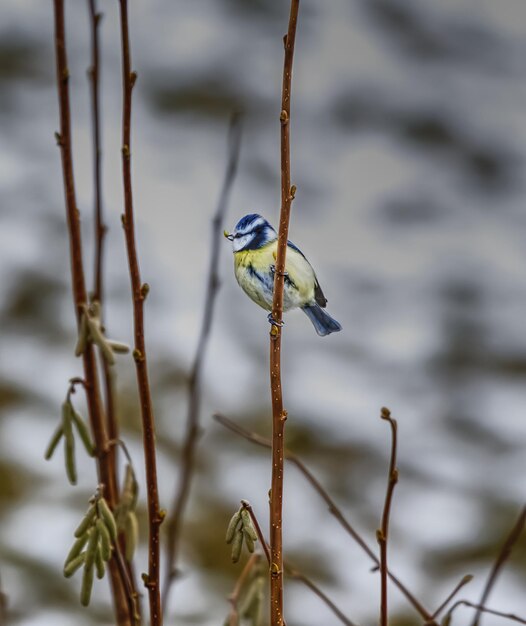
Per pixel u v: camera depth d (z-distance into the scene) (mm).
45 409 10852
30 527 10117
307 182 17406
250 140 18281
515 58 21500
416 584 10117
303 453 11070
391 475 9273
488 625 10023
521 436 11617
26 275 13188
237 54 20469
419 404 12312
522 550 10195
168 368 12055
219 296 14016
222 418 9398
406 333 13875
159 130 18281
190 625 9938
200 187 16812
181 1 21750
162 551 10070
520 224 16922
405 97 19891
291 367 12703
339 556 10164
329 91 19812
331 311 14305
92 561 9250
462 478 10844
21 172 15836
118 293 13484
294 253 9555
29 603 9969
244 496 10258
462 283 15367
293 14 9242
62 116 9305
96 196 9391
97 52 9383
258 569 9359
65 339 12219
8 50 19266
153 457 9266
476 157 18562
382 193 17297
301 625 10008
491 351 13711
